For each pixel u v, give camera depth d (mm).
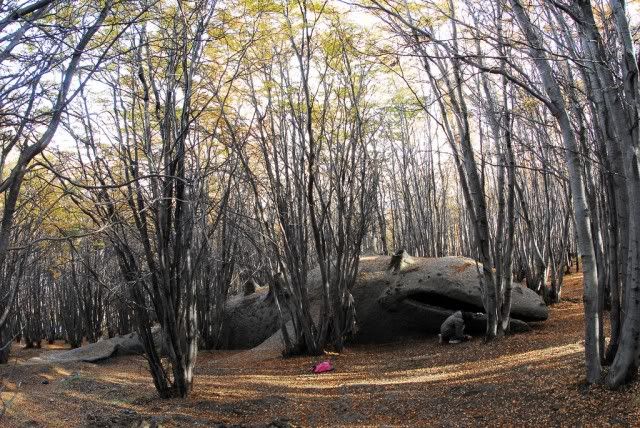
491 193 24266
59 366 12328
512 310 12750
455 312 13570
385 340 14445
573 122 8492
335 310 13359
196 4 8109
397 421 6738
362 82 13516
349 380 9859
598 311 6758
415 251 25172
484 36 7348
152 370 8438
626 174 5699
